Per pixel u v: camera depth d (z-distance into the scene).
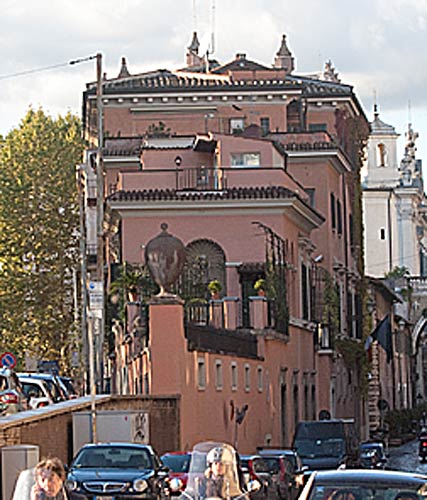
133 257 90.50
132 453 44.28
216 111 114.12
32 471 26.14
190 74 116.88
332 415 106.00
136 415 56.41
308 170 108.00
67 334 132.50
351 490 27.03
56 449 53.09
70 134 144.75
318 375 104.44
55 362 109.88
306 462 67.94
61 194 138.38
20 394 66.56
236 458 33.31
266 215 90.81
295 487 54.56
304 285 100.12
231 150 94.75
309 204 101.31
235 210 90.62
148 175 94.06
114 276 92.00
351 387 118.38
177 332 63.84
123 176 93.81
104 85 114.56
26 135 142.00
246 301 89.50
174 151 96.69
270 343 85.75
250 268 89.56
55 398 72.69
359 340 123.12
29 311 133.38
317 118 119.69
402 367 183.88
